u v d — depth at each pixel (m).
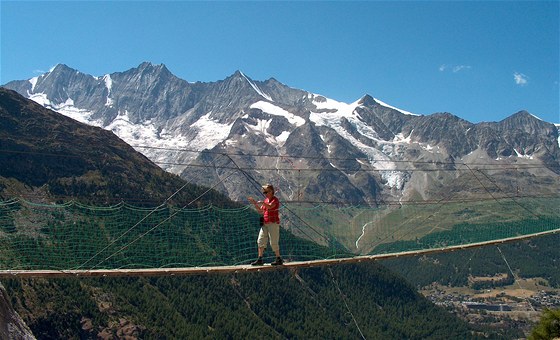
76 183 142.88
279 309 153.62
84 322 104.94
